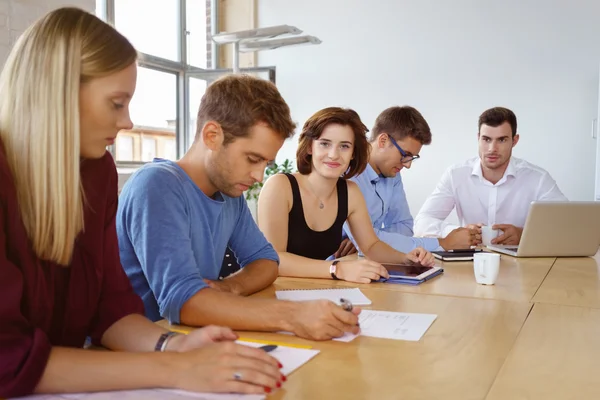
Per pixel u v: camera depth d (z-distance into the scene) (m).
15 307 0.77
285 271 1.79
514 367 0.93
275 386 0.82
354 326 1.10
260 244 1.67
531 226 2.22
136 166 5.93
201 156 1.40
